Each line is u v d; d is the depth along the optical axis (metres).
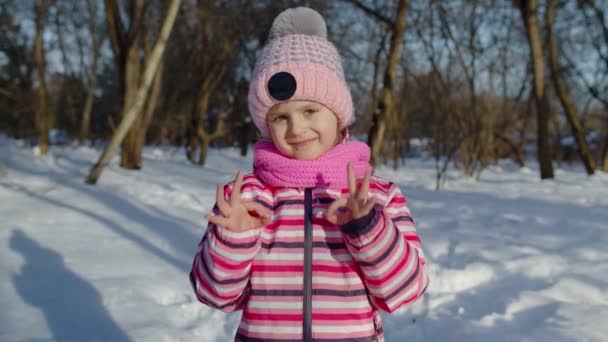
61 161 9.89
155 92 10.30
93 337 2.36
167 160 13.29
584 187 9.04
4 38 18.67
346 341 1.28
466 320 2.73
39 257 3.49
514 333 2.55
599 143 22.19
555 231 4.71
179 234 4.39
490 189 8.66
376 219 1.21
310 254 1.32
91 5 18.70
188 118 18.00
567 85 17.03
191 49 14.29
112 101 20.98
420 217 5.46
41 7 12.09
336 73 1.43
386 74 7.94
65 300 2.78
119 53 9.22
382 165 16.64
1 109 19.88
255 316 1.31
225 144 25.27
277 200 1.41
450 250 4.03
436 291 3.24
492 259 3.70
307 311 1.29
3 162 8.00
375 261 1.21
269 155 1.42
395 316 2.89
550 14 12.20
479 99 12.73
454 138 11.45
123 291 2.95
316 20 1.58
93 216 4.80
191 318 2.71
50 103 22.25
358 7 9.02
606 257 3.81
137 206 5.44
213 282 1.26
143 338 2.38
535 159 24.28
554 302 2.93
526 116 18.42
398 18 7.87
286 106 1.39
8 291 2.86
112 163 10.54
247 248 1.23
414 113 19.69
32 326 2.44
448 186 9.24
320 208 1.36
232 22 12.73
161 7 11.84
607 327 2.56
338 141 1.52
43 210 4.85
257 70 1.46
